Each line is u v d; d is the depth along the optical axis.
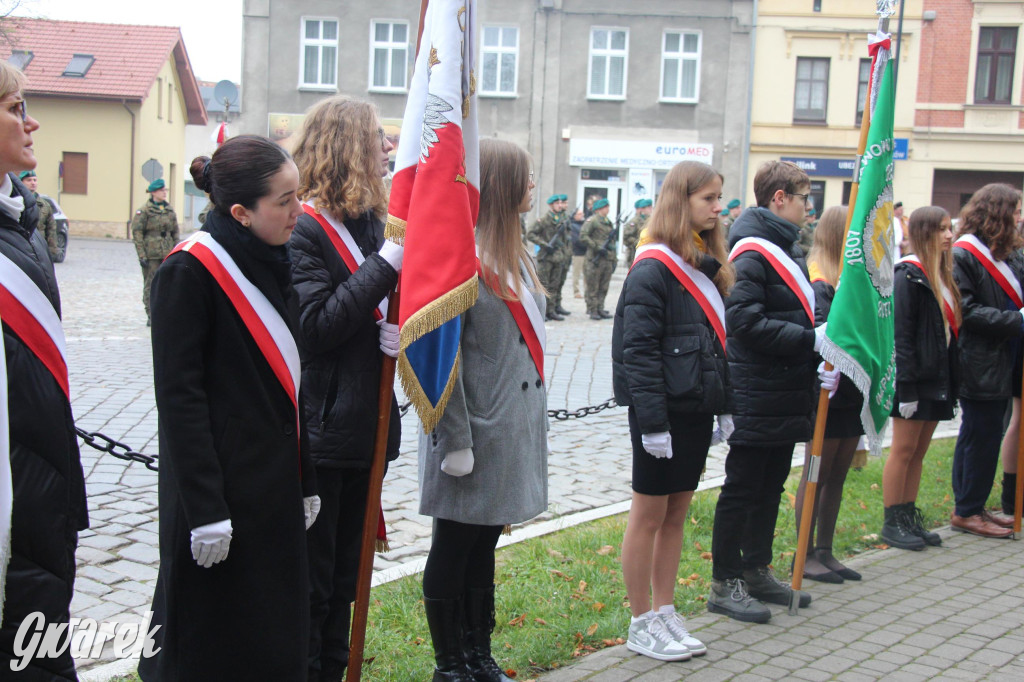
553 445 7.55
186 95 43.56
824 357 4.39
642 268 3.89
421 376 3.08
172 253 2.60
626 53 29.53
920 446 5.71
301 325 3.05
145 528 5.09
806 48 29.38
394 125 29.48
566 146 29.91
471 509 3.32
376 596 4.28
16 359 2.59
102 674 3.47
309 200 3.21
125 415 7.65
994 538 5.91
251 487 2.63
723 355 3.95
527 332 3.44
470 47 3.13
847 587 4.94
